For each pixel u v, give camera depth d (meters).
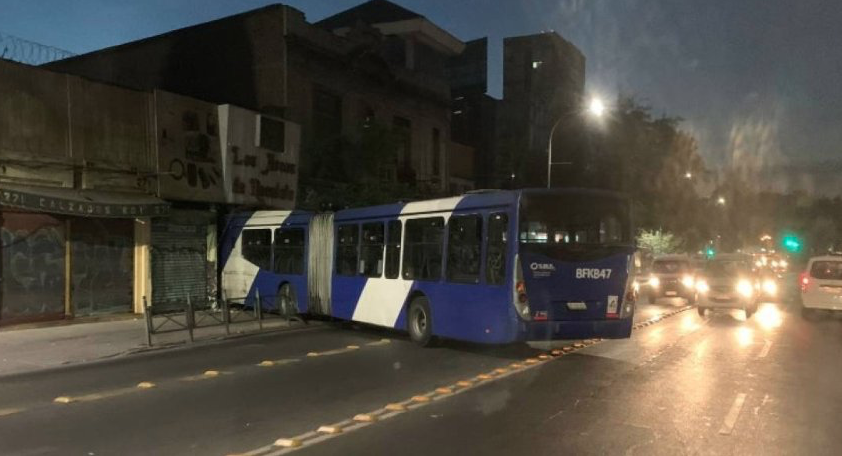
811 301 18.88
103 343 13.55
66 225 16.20
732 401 8.42
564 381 9.68
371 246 15.05
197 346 13.45
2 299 14.88
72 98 16.05
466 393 8.88
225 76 25.17
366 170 26.17
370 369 10.71
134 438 6.84
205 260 20.00
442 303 12.74
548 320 11.41
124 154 17.22
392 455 6.24
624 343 13.75
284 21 23.97
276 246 18.55
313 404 8.30
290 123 22.23
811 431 7.07
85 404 8.37
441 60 38.88
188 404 8.33
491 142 47.31
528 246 11.37
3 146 14.56
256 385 9.46
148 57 27.28
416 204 13.79
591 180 41.62
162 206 17.11
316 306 16.77
